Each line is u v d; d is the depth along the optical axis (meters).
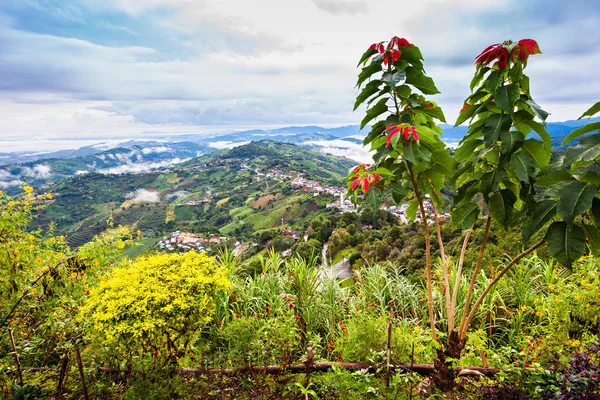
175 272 2.60
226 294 3.34
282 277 3.81
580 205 1.44
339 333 3.15
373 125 2.16
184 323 2.41
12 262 2.95
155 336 2.34
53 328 2.76
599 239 1.67
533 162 1.67
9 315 2.79
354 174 2.13
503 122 1.72
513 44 1.67
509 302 3.42
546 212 1.65
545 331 2.67
